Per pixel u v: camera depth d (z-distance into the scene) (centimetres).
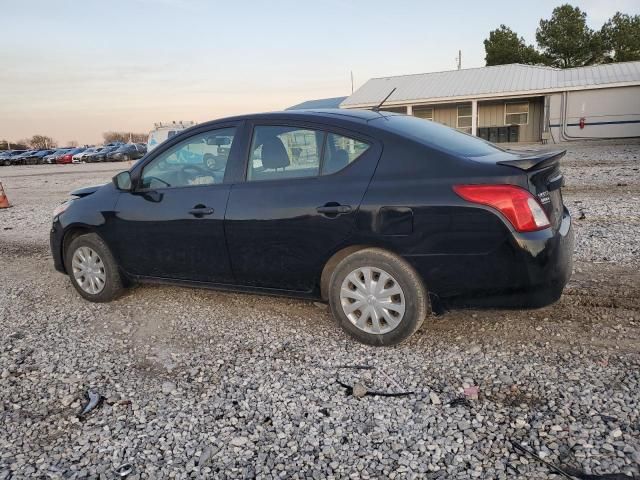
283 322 414
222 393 311
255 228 380
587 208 788
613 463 229
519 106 2803
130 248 452
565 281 328
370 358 343
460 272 320
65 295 520
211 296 486
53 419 292
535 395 286
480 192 309
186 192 418
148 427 279
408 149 338
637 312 381
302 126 377
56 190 1725
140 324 429
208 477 238
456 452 245
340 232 348
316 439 261
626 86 2472
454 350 345
